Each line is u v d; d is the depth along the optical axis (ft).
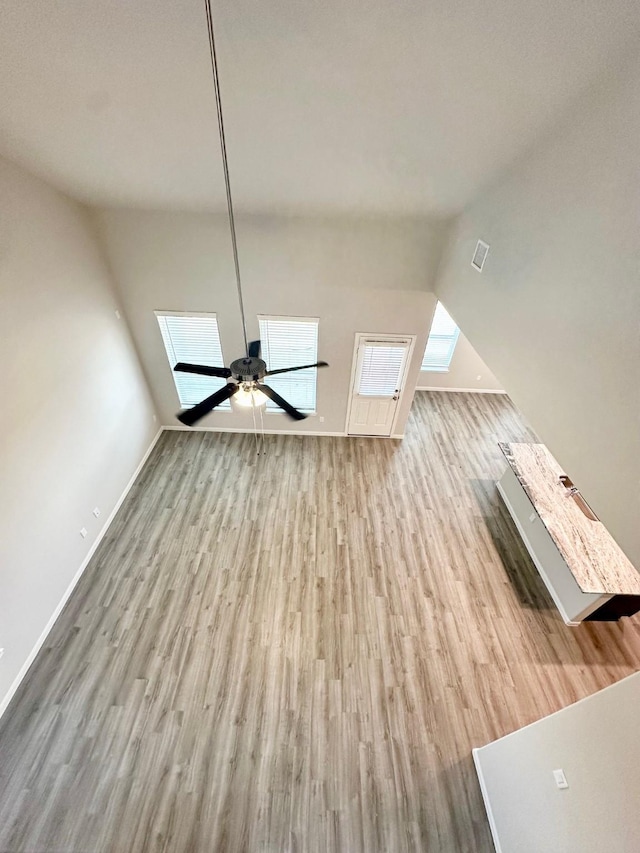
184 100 7.27
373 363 16.69
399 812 8.38
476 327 10.83
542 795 6.77
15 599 9.66
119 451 14.82
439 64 6.17
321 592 12.37
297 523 14.60
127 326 15.33
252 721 9.51
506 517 15.20
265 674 10.37
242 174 10.28
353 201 11.66
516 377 8.73
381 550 13.78
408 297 14.79
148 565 12.87
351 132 8.25
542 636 11.51
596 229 6.15
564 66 5.77
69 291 11.51
